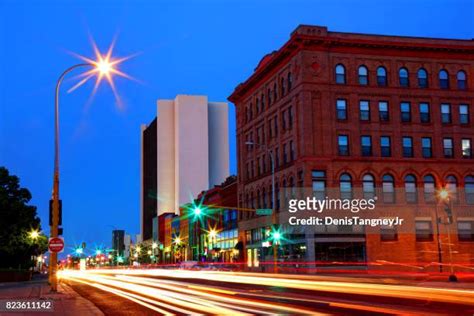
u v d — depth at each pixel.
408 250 61.69
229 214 91.12
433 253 62.25
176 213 154.62
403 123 64.81
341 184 62.12
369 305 21.19
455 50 66.56
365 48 64.69
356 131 63.31
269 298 26.44
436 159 64.88
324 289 31.75
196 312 20.48
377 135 63.84
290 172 65.69
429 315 17.34
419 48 65.50
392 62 65.44
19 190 66.88
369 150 63.53
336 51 64.12
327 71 63.47
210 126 168.62
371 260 60.59
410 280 43.56
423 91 65.75
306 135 61.97
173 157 166.25
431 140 65.50
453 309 19.23
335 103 63.31
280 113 69.25
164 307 23.34
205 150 161.50
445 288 30.11
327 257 60.06
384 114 64.62
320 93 63.03
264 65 72.06
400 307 20.16
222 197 95.38
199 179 160.25
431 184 64.38
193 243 114.81
